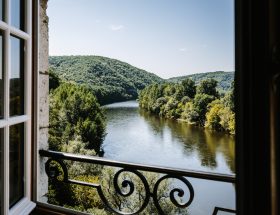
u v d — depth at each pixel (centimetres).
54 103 2289
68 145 2248
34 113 174
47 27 225
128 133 2631
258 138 57
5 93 140
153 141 2575
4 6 141
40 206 175
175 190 150
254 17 57
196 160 2397
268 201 55
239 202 63
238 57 64
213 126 2341
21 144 165
